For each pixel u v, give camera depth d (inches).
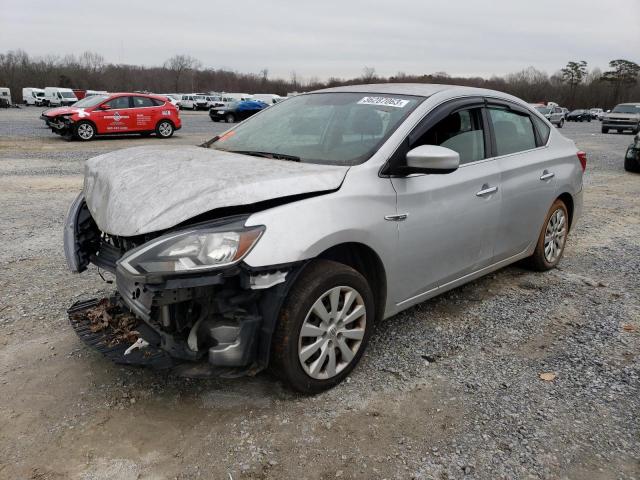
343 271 114.8
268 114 165.5
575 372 130.3
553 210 193.9
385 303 130.3
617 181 446.9
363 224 116.8
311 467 95.8
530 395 119.9
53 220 265.0
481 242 155.5
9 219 264.8
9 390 116.3
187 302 106.3
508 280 193.3
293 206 107.4
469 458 99.1
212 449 99.6
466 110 152.2
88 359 129.7
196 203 101.7
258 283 101.3
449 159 118.3
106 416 108.3
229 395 116.6
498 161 160.7
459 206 142.9
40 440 100.8
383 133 131.4
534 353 139.6
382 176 124.2
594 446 103.3
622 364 134.6
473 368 131.1
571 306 170.9
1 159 483.2
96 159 142.9
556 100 3786.9
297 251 104.0
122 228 104.7
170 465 95.4
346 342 121.9
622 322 159.6
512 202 164.9
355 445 101.8
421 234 132.6
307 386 114.0
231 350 103.7
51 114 677.3
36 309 157.3
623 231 273.3
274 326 106.9
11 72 2984.7
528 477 94.9
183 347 105.9
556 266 209.8
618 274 203.0
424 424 108.7
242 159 128.0
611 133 1277.1
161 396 115.6
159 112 739.4
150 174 117.4
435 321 157.2
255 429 105.6
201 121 1225.4
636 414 113.7
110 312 126.2
